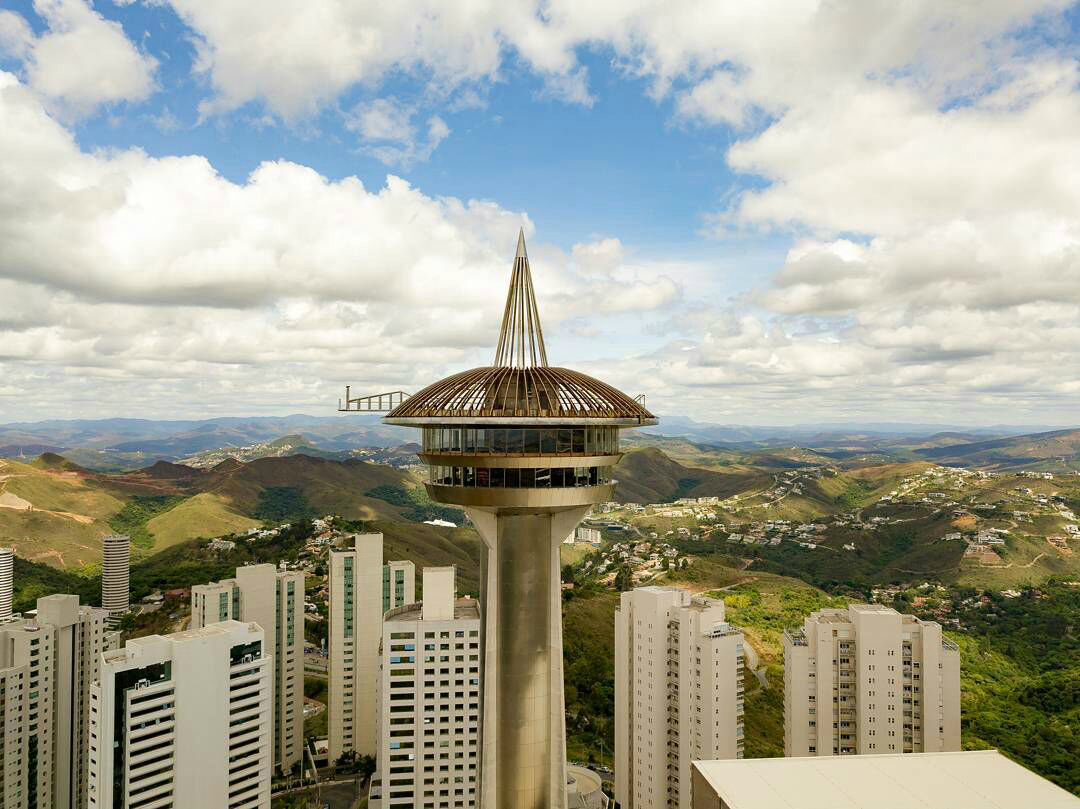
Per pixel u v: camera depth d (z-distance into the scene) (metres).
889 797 59.78
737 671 121.50
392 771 120.88
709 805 62.09
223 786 97.69
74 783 147.00
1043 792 60.53
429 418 70.38
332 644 176.75
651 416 76.19
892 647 120.12
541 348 78.69
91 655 151.00
